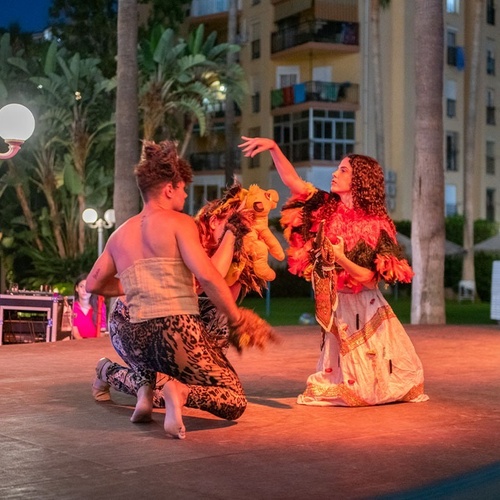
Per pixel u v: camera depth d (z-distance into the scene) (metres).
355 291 6.48
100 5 39.50
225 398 5.57
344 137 49.12
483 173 51.03
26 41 40.72
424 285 16.67
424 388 7.50
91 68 30.03
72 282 29.28
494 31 51.91
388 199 46.47
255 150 6.67
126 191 18.34
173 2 39.94
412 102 47.03
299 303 34.88
